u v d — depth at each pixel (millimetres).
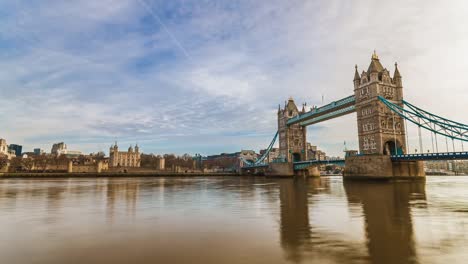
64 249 13922
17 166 167750
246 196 39094
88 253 13289
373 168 72500
